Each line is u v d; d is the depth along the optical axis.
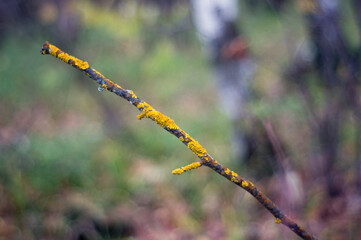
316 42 0.99
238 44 1.13
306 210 0.96
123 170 1.33
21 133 1.51
